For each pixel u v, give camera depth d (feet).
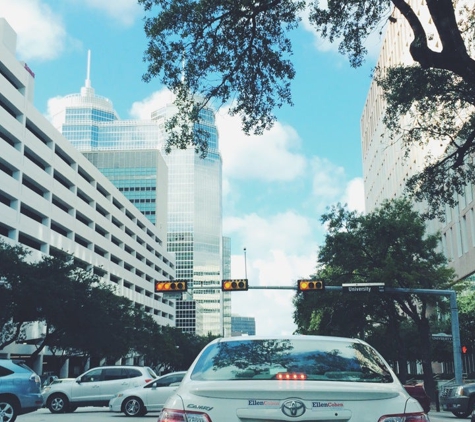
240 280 92.94
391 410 13.06
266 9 44.32
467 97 58.08
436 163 67.15
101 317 149.69
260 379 14.46
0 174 188.44
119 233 320.50
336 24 45.83
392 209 113.50
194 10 42.75
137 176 498.69
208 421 12.94
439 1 38.29
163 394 66.33
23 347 206.08
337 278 110.93
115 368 77.51
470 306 130.82
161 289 91.66
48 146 237.04
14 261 138.72
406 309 109.29
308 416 12.76
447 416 73.26
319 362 15.43
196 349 391.86
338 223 110.32
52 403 75.46
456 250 164.76
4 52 196.65
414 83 58.23
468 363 147.95
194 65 45.01
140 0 43.68
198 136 48.14
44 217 225.15
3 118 193.26
